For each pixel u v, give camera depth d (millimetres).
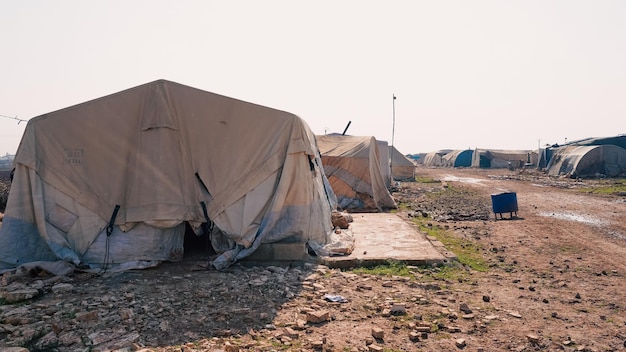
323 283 7113
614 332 5109
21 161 8125
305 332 5047
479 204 19062
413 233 11453
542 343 4754
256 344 4688
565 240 10938
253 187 8953
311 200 9375
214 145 9016
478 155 60250
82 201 8336
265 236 8758
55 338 4770
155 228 8477
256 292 6551
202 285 6898
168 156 8695
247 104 9188
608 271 8031
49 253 7980
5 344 4641
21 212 8055
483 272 8031
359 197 17328
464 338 4902
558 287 7047
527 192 24031
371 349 4551
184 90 8961
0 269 7629
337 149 18516
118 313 5562
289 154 9141
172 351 4508
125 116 8711
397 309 5691
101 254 8125
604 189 24672
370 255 8773
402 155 35594
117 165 8602
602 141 39938
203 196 8852
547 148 45969
